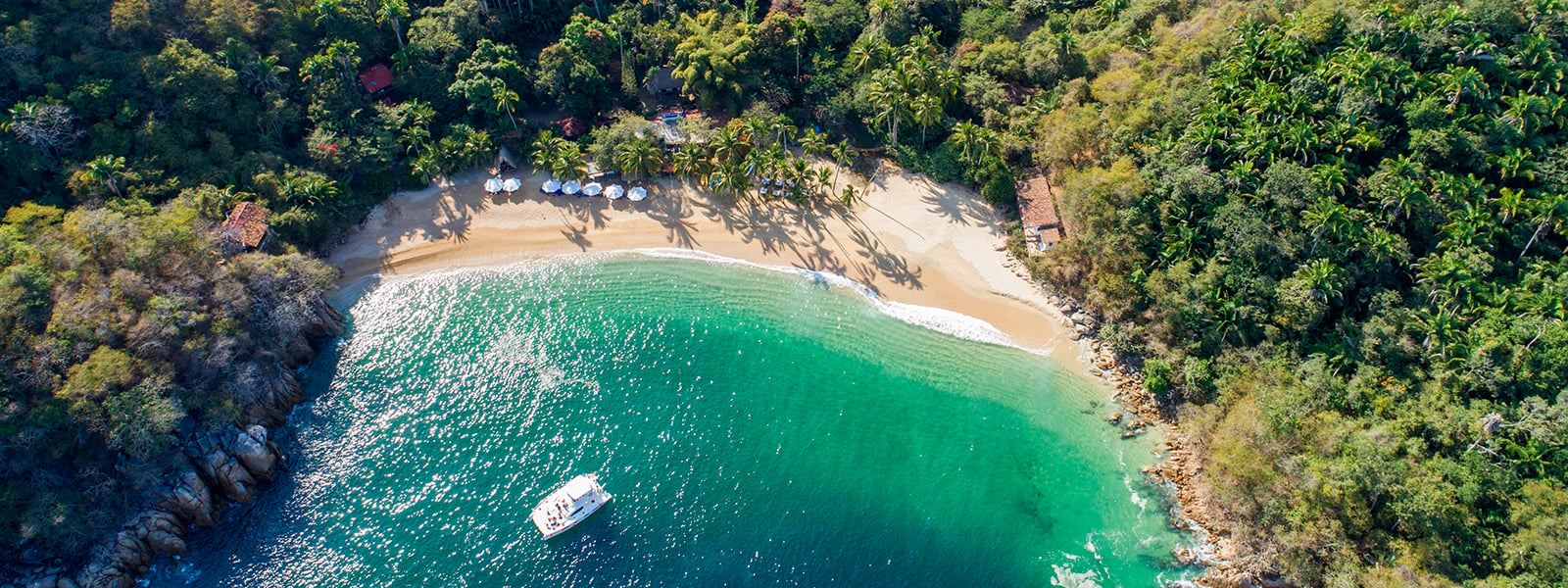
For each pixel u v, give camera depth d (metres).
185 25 95.75
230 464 72.44
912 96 99.25
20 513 65.88
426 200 100.94
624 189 102.19
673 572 69.38
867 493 74.56
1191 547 71.06
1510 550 62.44
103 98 89.44
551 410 80.75
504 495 74.25
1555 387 69.31
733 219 99.75
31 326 69.50
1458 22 90.38
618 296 91.69
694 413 80.62
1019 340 87.31
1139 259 85.31
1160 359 81.38
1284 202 81.31
